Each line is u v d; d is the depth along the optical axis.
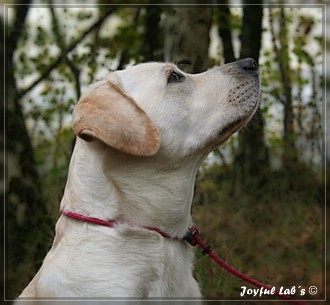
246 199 7.87
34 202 6.95
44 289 3.28
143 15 8.26
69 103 7.86
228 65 3.88
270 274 6.68
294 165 8.54
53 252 3.41
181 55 6.21
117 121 3.29
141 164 3.42
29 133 7.98
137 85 3.65
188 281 3.53
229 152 8.78
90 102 3.37
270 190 8.24
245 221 7.28
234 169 8.55
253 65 3.88
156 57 7.52
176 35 6.23
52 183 7.31
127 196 3.41
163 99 3.60
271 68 9.27
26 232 6.80
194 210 6.75
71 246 3.34
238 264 6.21
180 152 3.55
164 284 3.37
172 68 3.71
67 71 8.10
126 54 8.02
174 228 3.49
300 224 7.50
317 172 8.50
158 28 7.92
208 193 7.53
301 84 8.93
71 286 3.23
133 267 3.30
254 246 6.97
